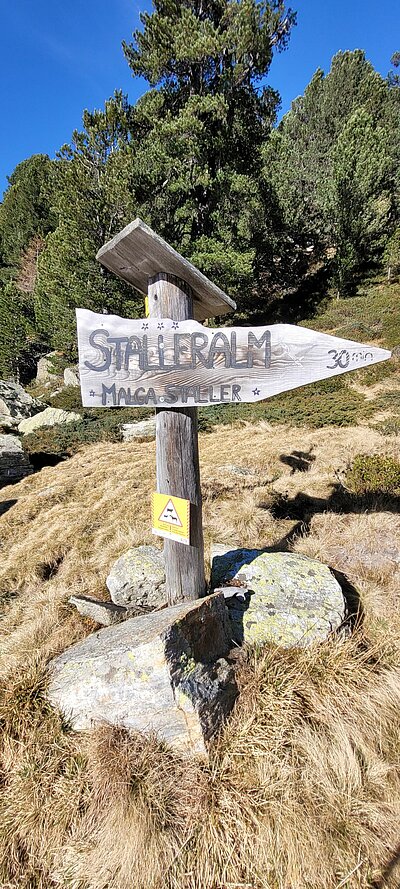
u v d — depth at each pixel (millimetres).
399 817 1793
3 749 2121
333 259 21266
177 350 2178
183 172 14633
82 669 2178
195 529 2436
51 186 15172
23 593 4125
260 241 21094
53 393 19047
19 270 31750
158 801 1812
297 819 1737
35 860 1779
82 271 14797
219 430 11297
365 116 20984
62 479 8109
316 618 2539
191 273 2139
